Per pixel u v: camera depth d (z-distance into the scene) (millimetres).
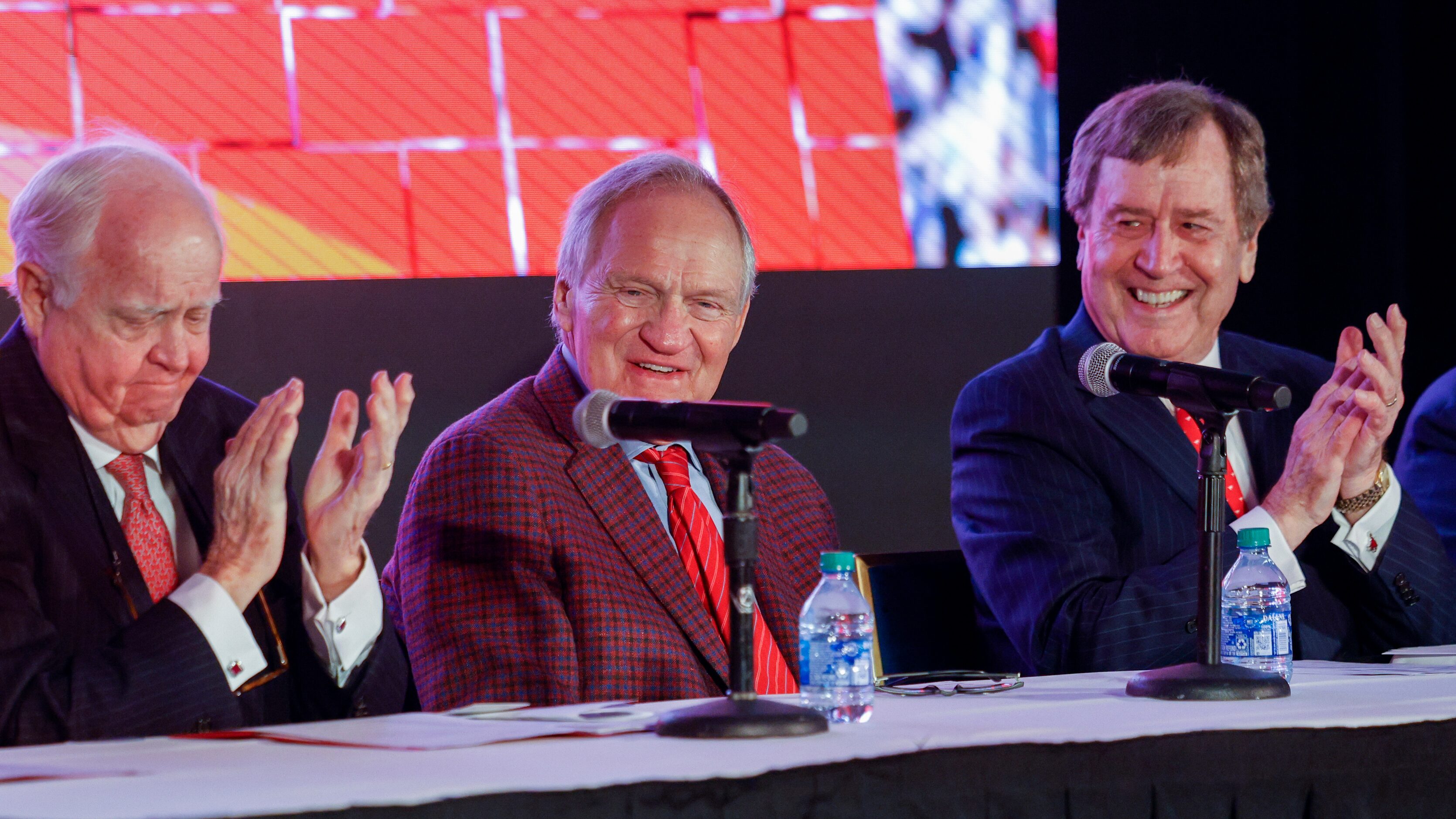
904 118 13781
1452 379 9297
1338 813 4457
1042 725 4391
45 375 5809
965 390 8461
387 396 5543
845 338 13812
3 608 5324
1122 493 7781
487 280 12883
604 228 6773
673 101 13250
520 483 6340
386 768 3711
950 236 13922
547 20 12945
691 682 6285
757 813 3711
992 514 7891
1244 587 6160
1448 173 13922
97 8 11883
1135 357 5680
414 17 12703
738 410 4480
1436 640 7473
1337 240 14180
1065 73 13875
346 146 12570
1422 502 9094
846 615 4887
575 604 6234
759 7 13453
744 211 7598
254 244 12391
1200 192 8094
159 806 3248
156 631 5156
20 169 11633
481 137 12844
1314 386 8477
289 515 6211
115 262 5531
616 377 6719
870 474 13914
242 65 12281
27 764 3879
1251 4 14023
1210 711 4715
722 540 6672
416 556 6410
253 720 5742
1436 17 13914
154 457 6094
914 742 4035
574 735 4309
